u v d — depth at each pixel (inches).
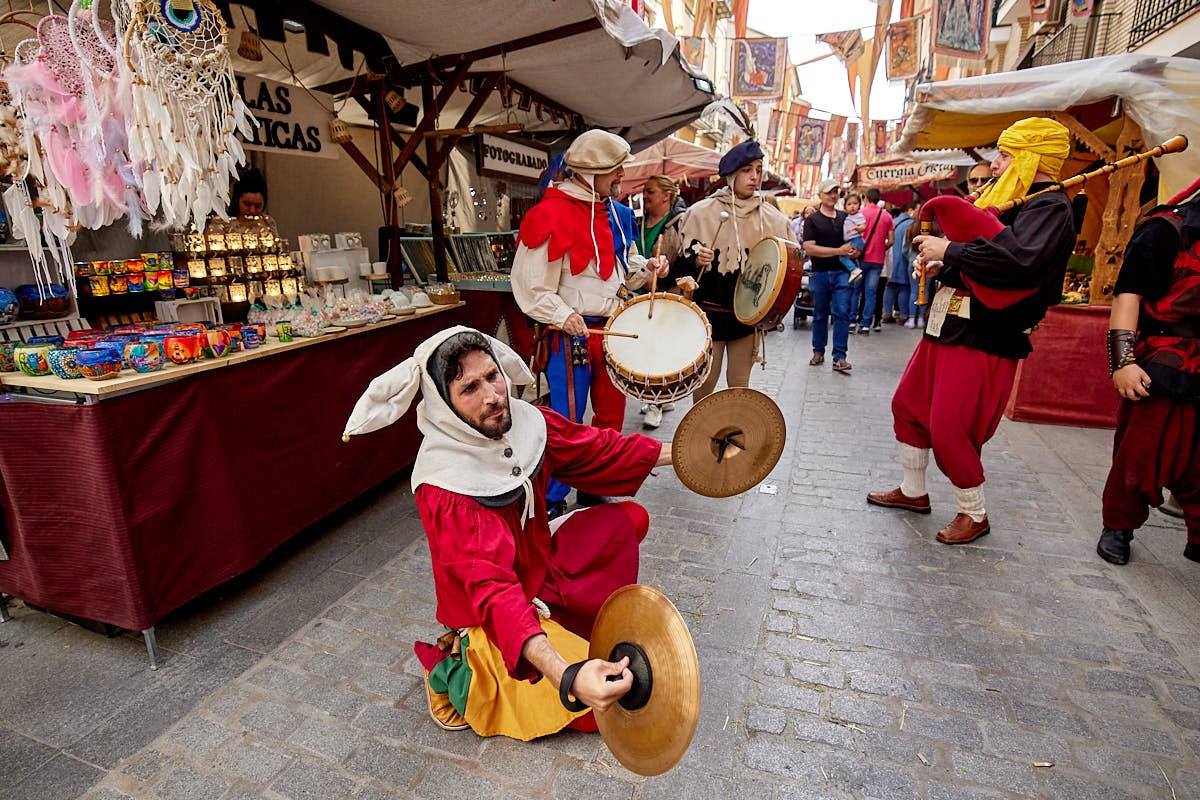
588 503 149.3
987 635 98.7
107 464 87.8
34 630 104.6
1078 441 181.8
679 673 51.3
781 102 486.3
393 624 104.7
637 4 292.5
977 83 196.7
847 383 251.3
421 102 223.1
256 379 110.9
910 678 89.8
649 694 53.9
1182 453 107.0
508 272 252.8
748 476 85.4
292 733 82.0
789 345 336.8
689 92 230.4
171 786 74.5
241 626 104.5
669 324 117.5
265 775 75.8
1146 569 115.1
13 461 91.3
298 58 166.1
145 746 80.3
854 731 80.7
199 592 102.3
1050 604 106.0
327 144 169.9
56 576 96.3
